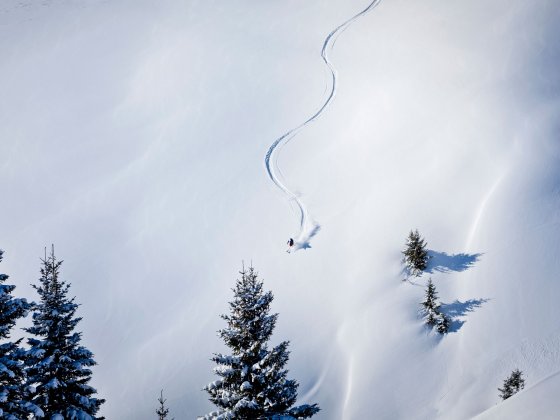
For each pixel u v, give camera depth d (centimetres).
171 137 11319
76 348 1209
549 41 10562
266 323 1102
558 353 3144
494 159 6178
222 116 11888
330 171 7956
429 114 8675
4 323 1062
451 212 5481
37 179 10369
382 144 8225
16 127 13425
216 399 1074
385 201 6291
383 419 3130
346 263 5275
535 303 3678
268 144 9744
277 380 1088
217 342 4681
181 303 5747
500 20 12725
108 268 6894
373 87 11338
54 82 16588
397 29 14625
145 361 4734
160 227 7656
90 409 1202
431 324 3797
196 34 19075
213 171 9194
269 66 14762
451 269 4428
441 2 15250
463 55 11419
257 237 6656
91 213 8606
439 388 3253
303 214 6919
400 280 4525
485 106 7956
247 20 19450
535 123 6556
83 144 11888
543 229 4384
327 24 16800
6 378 1038
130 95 14688
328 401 3478
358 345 3884
